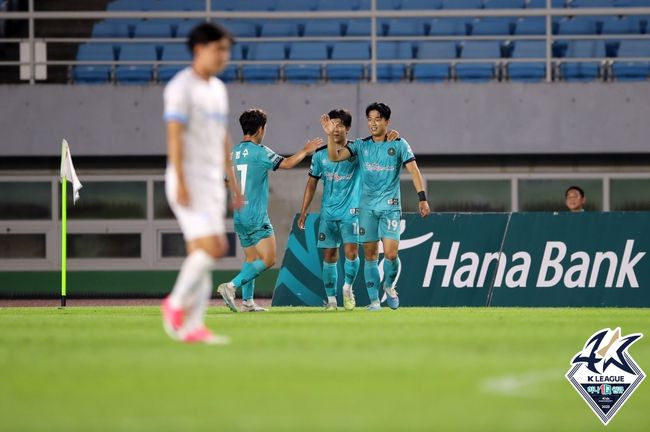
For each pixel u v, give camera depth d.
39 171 68.50
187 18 73.25
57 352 21.56
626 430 13.79
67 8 79.12
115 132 66.19
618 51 71.12
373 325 30.12
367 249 41.06
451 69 68.88
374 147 40.41
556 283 46.56
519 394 16.02
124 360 19.92
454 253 46.84
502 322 31.92
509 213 46.94
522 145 66.06
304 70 69.12
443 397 15.47
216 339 23.55
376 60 66.94
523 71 69.62
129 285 68.69
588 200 68.25
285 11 71.56
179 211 22.91
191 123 22.84
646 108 66.00
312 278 46.94
